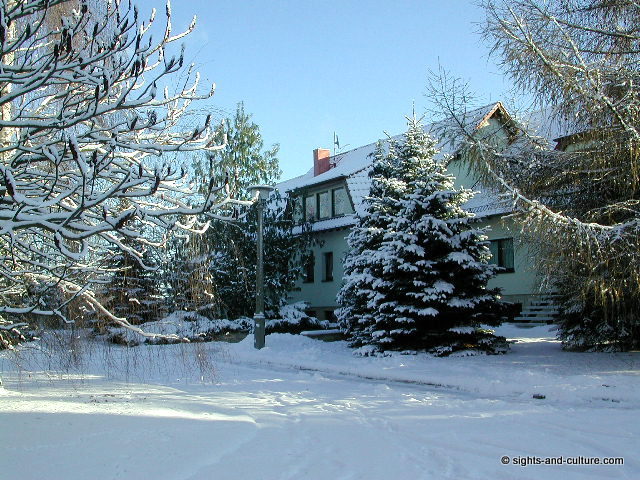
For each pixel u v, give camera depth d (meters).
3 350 10.19
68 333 11.10
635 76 11.30
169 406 8.84
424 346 15.70
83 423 7.24
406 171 18.56
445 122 12.59
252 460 5.86
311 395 10.49
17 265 8.73
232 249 21.02
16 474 5.12
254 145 26.83
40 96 8.80
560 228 11.03
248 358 16.92
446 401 9.57
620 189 11.91
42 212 7.01
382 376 12.90
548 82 11.70
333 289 29.03
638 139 10.82
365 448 6.43
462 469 5.61
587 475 5.42
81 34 9.05
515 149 12.76
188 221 10.02
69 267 8.12
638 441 6.66
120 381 12.17
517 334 20.06
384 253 15.75
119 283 13.02
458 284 15.46
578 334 14.73
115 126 7.48
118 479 5.11
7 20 6.65
